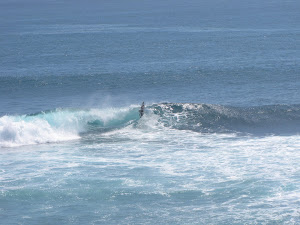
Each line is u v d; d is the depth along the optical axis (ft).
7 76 231.09
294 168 88.69
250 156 97.76
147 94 190.80
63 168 91.25
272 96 177.88
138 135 120.26
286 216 68.85
